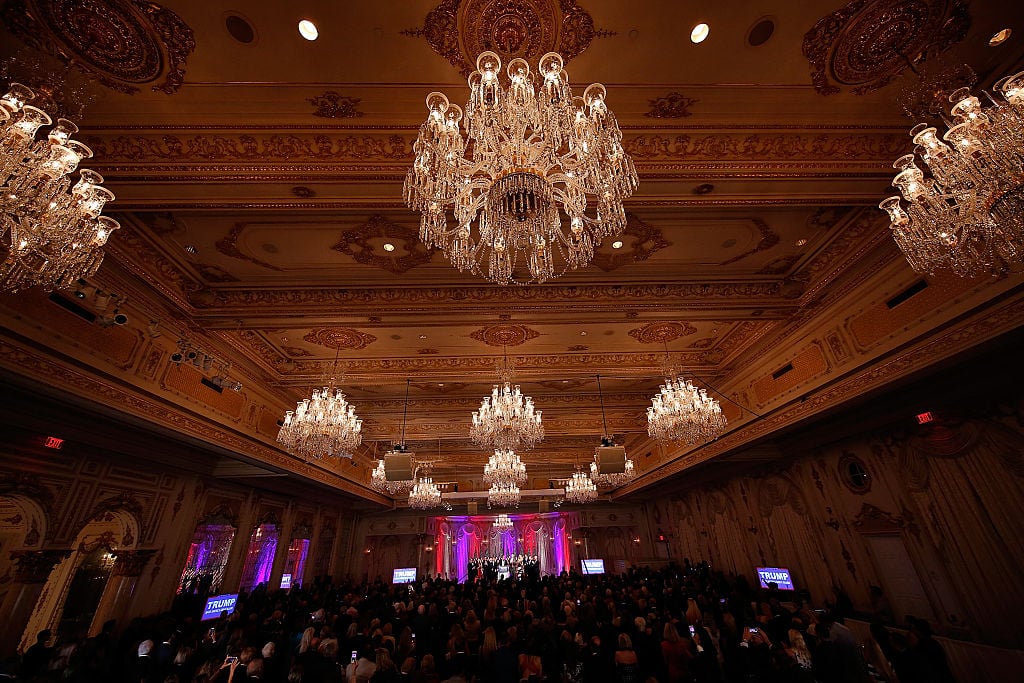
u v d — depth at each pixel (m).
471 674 5.27
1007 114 2.68
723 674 5.69
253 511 11.03
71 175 3.78
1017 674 5.16
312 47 3.31
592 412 12.62
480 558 22.73
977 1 3.17
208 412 7.33
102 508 6.75
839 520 8.18
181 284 6.04
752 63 3.58
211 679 4.71
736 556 11.94
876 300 5.94
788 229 5.59
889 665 5.61
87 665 5.48
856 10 3.22
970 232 3.17
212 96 3.60
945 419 6.14
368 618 8.45
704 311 7.00
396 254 5.88
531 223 3.84
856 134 4.20
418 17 3.17
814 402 7.14
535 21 3.26
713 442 10.30
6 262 2.70
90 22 3.02
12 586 5.51
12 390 4.67
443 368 9.33
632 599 9.95
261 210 4.52
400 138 4.02
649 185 4.38
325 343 8.35
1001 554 5.55
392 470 9.10
